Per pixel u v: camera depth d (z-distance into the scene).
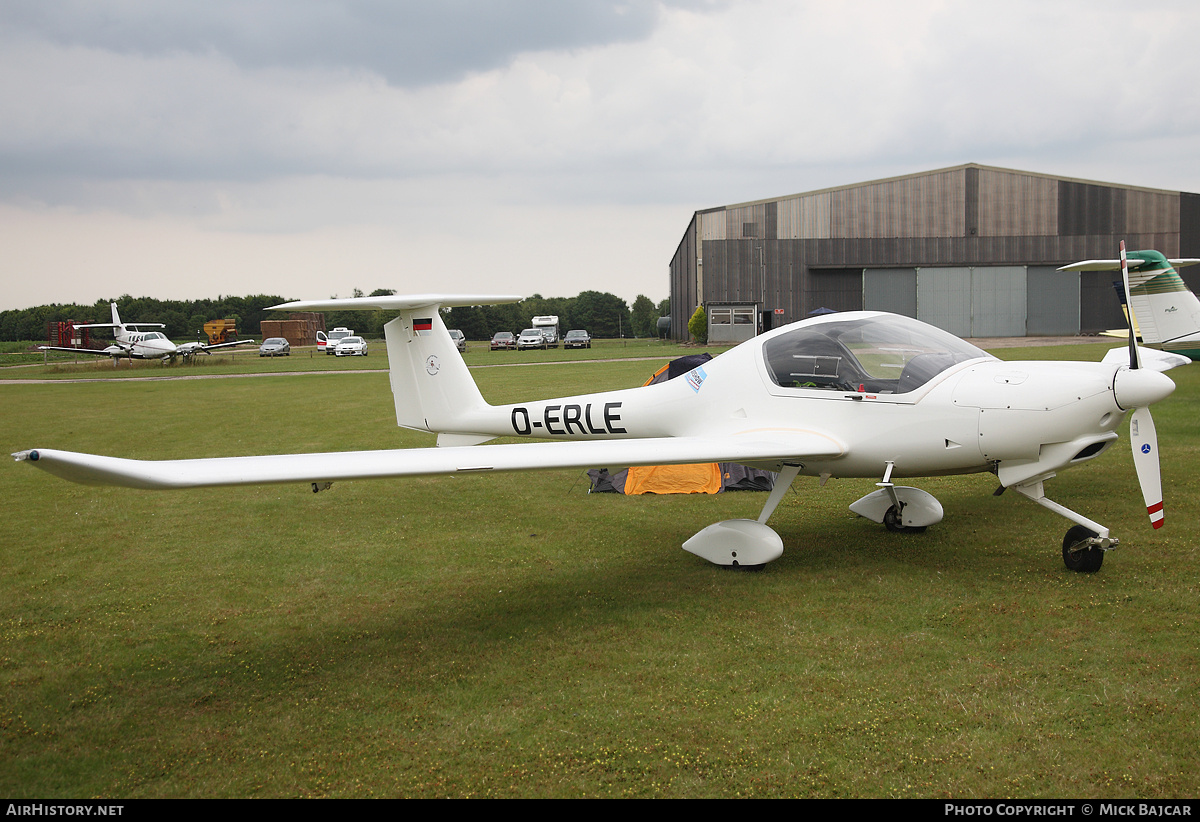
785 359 5.38
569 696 3.40
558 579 5.05
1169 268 13.00
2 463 9.55
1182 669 3.40
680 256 55.19
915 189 38.84
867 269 39.47
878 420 4.92
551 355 35.81
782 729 3.05
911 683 3.39
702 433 5.80
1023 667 3.49
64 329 43.91
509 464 4.39
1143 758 2.77
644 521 6.50
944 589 4.54
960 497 6.90
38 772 2.94
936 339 5.14
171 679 3.70
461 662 3.79
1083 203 38.16
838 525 6.14
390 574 5.23
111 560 5.63
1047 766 2.76
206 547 5.94
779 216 39.91
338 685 3.59
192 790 2.79
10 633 4.29
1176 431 9.36
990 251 38.75
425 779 2.81
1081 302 38.78
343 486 8.16
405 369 7.47
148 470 3.49
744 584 4.78
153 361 34.00
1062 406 4.41
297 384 21.28
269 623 4.39
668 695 3.36
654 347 42.09
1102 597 4.29
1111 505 6.27
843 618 4.15
